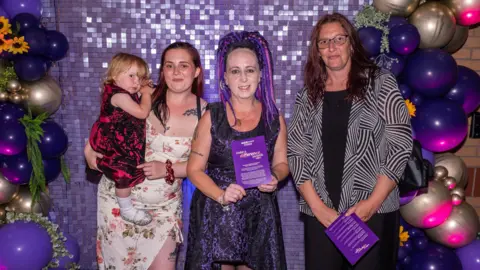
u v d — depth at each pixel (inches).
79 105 134.5
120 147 95.0
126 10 130.8
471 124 137.3
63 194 138.3
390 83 89.0
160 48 132.5
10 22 118.3
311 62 94.8
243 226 88.4
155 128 97.3
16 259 108.8
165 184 98.6
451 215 122.8
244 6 131.4
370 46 114.6
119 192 95.8
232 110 88.5
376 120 88.8
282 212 140.6
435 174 123.5
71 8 130.3
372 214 89.4
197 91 100.4
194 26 131.9
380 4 119.3
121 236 99.8
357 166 89.5
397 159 87.6
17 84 114.6
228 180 88.4
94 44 131.9
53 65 131.2
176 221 102.2
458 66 127.7
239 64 84.9
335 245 92.7
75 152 136.4
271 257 89.2
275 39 133.0
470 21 122.7
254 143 86.4
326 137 92.1
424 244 126.6
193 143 91.0
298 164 93.0
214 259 87.7
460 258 126.3
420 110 119.6
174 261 103.1
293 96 135.9
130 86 97.7
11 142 110.8
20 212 120.8
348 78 91.6
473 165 139.8
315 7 131.5
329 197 92.4
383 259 92.0
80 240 140.5
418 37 114.3
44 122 119.2
